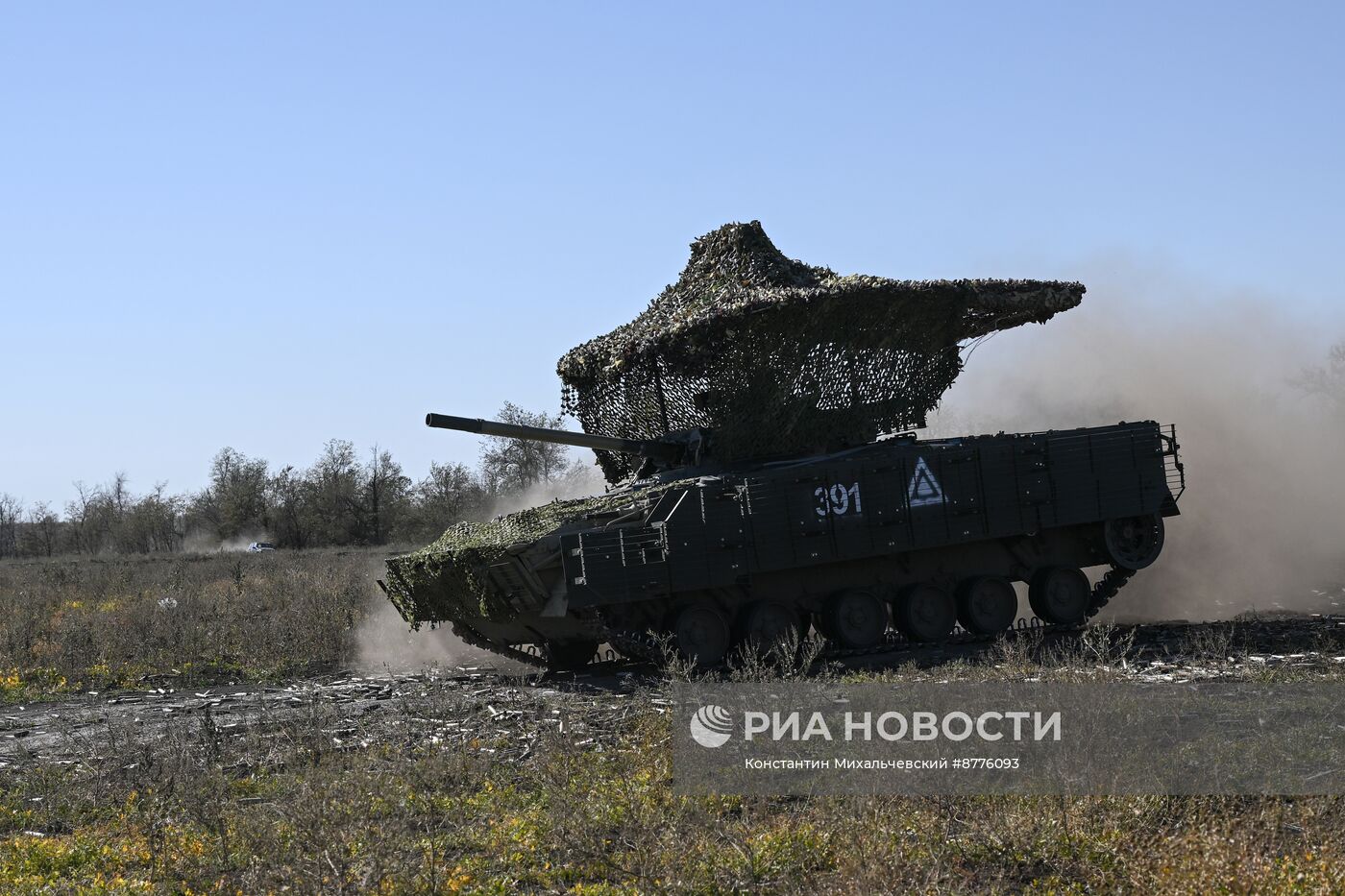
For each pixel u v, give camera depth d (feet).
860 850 31.04
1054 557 79.71
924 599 75.05
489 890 31.63
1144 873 30.09
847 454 75.15
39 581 144.66
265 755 48.44
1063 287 82.69
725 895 30.68
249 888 32.30
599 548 63.93
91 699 71.92
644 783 39.29
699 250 86.07
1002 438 77.05
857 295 75.77
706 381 76.07
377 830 35.65
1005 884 30.63
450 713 56.18
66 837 39.09
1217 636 69.82
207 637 88.58
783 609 70.44
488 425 74.38
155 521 321.52
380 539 297.12
